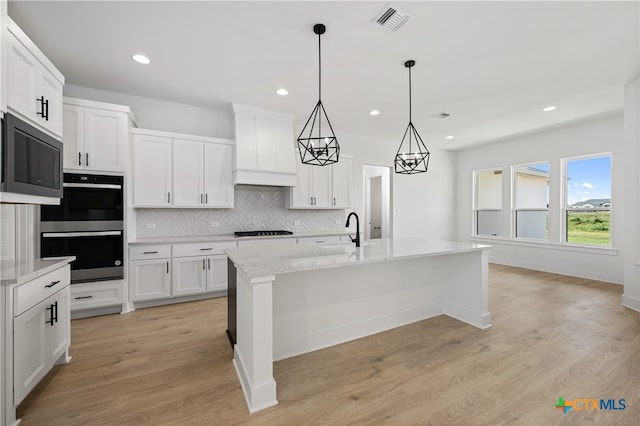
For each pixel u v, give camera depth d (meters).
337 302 2.52
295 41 2.50
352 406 1.70
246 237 3.92
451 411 1.66
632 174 3.30
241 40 2.48
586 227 4.79
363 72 3.04
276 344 2.23
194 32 2.38
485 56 2.73
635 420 1.58
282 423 1.57
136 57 2.76
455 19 2.20
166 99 3.79
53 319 1.93
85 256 3.00
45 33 2.38
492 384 1.91
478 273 2.83
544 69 2.98
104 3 2.03
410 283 2.95
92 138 3.02
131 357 2.26
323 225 5.14
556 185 5.10
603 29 2.31
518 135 5.51
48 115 2.10
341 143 5.34
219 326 2.87
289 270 1.79
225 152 3.97
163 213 3.87
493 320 2.99
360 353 2.33
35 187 1.94
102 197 3.08
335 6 2.07
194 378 1.98
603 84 3.33
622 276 4.33
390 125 4.90
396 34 2.39
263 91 3.53
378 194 6.80
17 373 1.53
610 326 2.82
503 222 5.97
